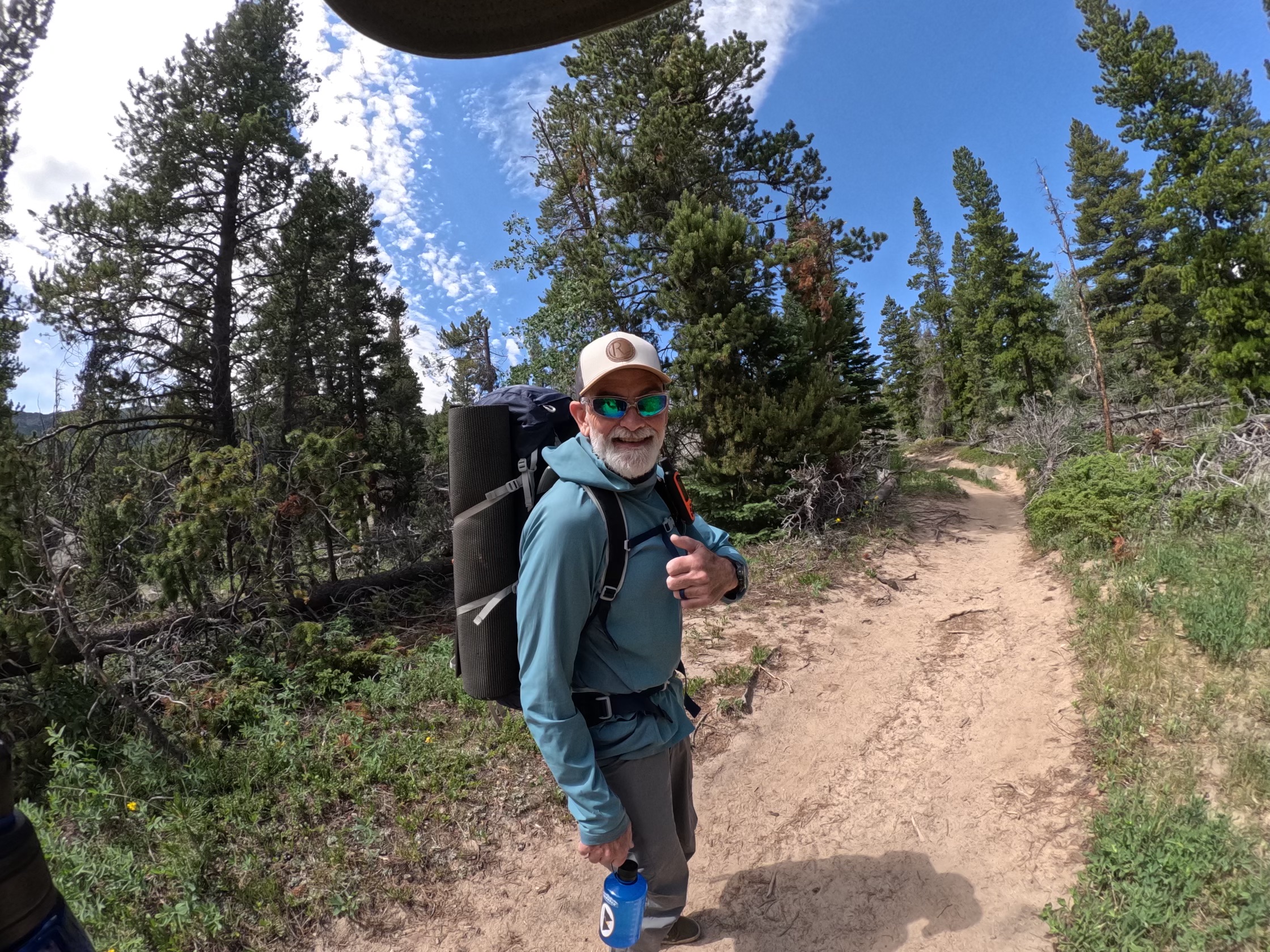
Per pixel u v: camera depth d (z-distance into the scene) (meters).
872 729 5.20
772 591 8.81
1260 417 9.87
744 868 3.82
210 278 16.66
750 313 13.01
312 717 5.52
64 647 5.79
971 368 44.00
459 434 2.28
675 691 2.48
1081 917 2.92
